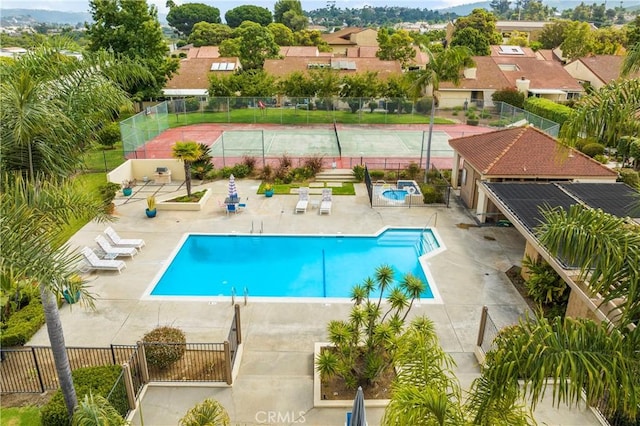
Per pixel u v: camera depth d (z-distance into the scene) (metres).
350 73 54.75
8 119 8.19
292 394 11.61
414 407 6.89
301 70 56.09
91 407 7.94
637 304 6.34
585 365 5.90
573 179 21.36
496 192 19.73
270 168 28.23
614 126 6.75
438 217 22.83
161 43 47.09
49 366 12.35
